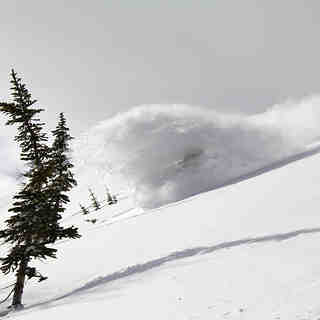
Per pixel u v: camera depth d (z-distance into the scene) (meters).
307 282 21.70
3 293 62.41
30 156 52.72
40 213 50.38
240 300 22.27
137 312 26.11
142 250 61.50
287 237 35.88
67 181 55.59
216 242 45.88
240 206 68.31
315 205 46.16
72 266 69.12
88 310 31.20
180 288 29.55
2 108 51.34
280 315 17.91
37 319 34.22
